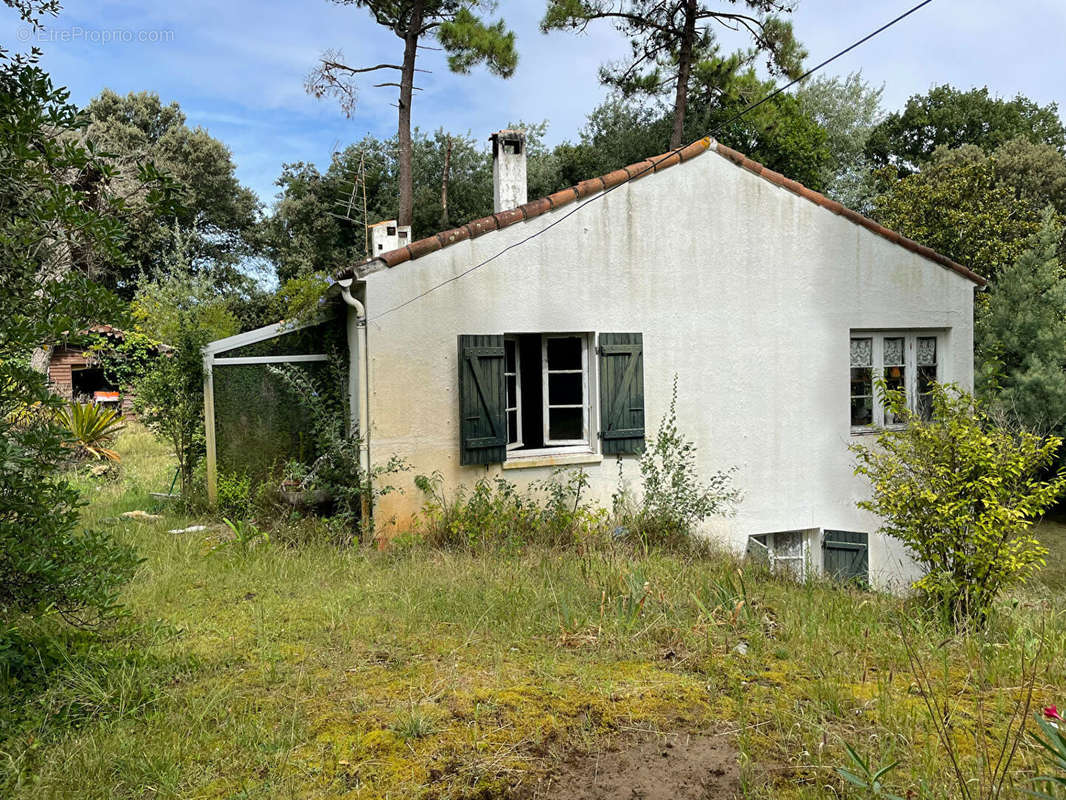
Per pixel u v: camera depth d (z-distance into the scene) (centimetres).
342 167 3012
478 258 839
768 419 972
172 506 974
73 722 357
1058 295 1612
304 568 663
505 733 347
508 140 995
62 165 380
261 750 328
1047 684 419
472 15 1820
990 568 551
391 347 807
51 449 379
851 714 370
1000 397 1597
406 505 819
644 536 820
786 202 974
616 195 895
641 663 438
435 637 479
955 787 299
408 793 299
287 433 970
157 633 474
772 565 844
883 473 623
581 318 886
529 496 870
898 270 1029
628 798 298
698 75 2192
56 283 381
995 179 2381
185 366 980
